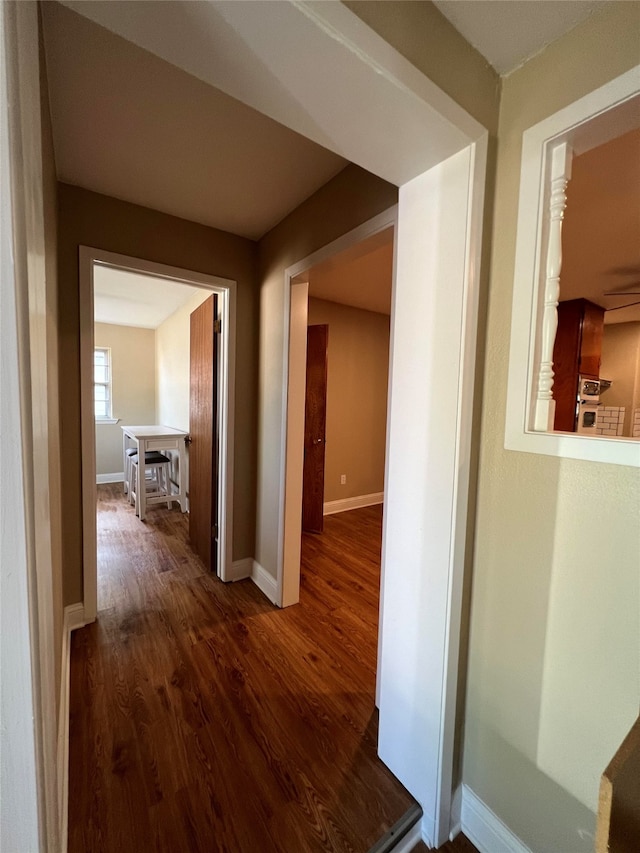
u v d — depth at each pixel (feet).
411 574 3.86
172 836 3.54
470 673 3.71
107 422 17.54
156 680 5.50
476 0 2.71
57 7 3.35
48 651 2.18
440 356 3.51
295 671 5.77
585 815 2.88
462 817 3.78
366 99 2.64
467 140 3.12
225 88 2.59
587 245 7.17
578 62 2.83
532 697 3.21
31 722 1.58
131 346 18.11
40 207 2.54
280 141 5.11
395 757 4.13
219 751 4.41
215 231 7.81
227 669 5.78
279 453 7.61
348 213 5.56
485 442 3.54
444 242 3.43
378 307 14.44
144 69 3.99
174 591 8.10
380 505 15.57
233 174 5.89
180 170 5.80
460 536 3.44
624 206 5.73
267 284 7.99
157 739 4.53
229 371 8.20
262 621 7.07
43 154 3.45
